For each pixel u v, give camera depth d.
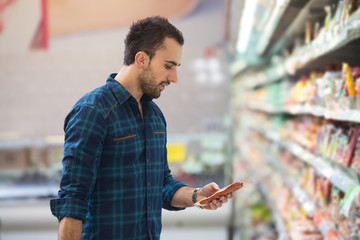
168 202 1.72
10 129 4.02
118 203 1.43
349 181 1.58
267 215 3.92
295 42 3.07
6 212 4.08
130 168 1.45
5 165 4.12
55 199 1.31
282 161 3.58
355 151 1.64
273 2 2.25
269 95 4.39
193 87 4.07
